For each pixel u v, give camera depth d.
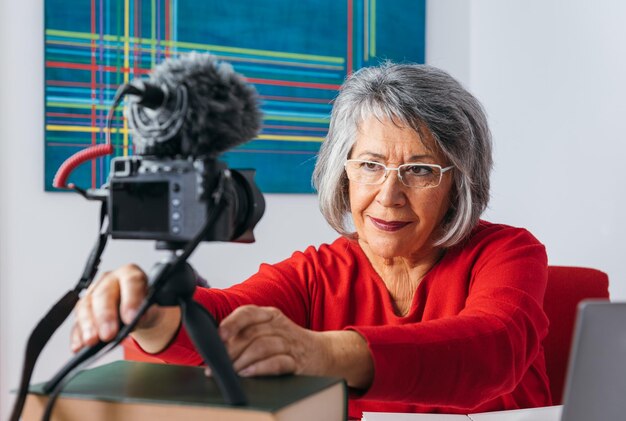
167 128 0.64
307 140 2.95
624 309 0.62
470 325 0.94
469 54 3.26
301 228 3.01
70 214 2.65
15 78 2.56
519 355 0.98
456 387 0.88
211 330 0.65
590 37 2.49
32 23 2.58
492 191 3.01
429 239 1.30
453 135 1.22
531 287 1.15
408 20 3.12
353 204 1.27
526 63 2.85
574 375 0.63
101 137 2.64
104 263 2.69
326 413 0.65
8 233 2.57
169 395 0.60
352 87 1.29
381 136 1.22
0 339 2.56
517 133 2.89
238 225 0.68
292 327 0.77
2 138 2.55
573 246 2.57
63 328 2.59
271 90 2.89
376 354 0.80
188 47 2.77
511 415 0.97
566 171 2.61
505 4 3.00
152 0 2.71
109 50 2.65
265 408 0.56
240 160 2.83
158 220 0.65
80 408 0.61
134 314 0.65
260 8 2.88
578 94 2.55
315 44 2.96
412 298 1.35
